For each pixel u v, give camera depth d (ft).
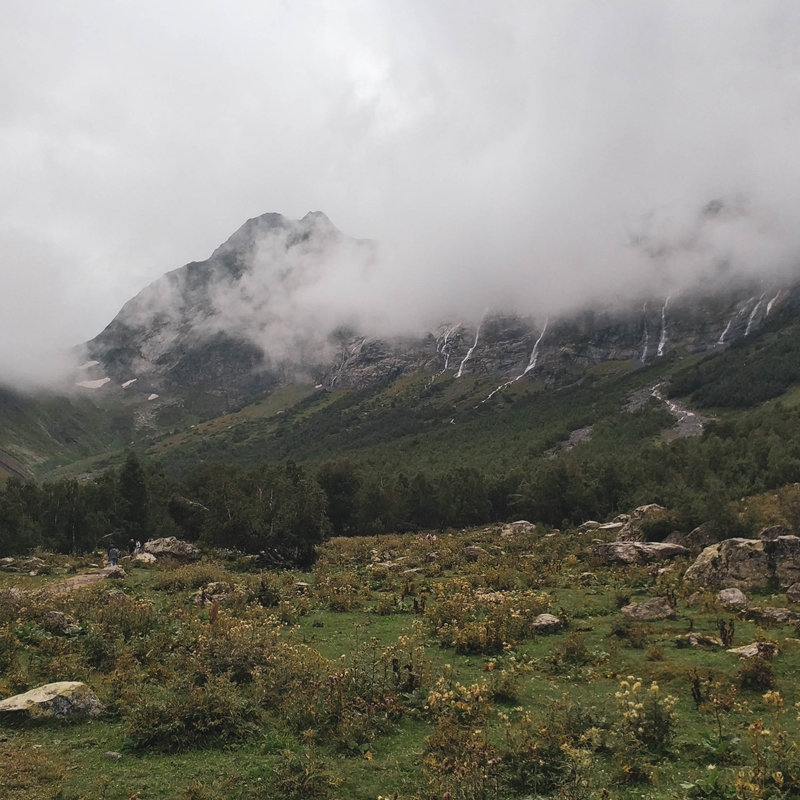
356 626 73.77
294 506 149.59
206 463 268.00
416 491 273.75
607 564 114.21
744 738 38.37
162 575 103.09
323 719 41.24
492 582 98.63
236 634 54.44
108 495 209.87
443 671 52.54
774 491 173.88
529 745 35.32
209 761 36.37
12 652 51.08
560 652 58.39
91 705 42.57
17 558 131.95
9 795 31.50
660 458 289.12
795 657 54.19
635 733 37.68
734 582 86.79
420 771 35.47
